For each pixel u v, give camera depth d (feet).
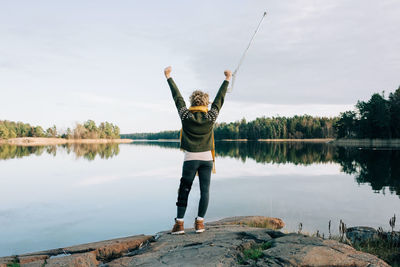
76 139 489.26
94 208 29.30
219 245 10.47
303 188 41.01
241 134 502.38
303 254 8.98
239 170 66.18
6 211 28.30
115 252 12.78
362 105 270.05
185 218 24.72
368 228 18.07
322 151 152.15
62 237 20.04
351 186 42.96
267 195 35.53
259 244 10.73
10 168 70.90
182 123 11.64
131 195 36.24
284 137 471.21
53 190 40.27
